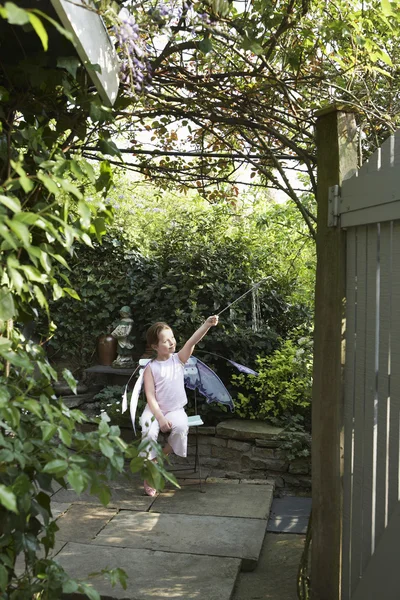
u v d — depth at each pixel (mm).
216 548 3779
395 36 3328
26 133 2061
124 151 3947
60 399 1921
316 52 3262
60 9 1720
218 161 4383
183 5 2480
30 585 1784
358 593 2574
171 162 4656
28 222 1477
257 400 5867
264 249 6629
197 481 5121
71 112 2398
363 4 2969
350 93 3043
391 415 2379
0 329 2000
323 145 2805
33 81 2121
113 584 1858
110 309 6762
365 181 2529
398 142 2365
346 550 2719
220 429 5547
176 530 4070
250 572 3645
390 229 2400
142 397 6129
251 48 2646
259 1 2855
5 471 1683
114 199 7129
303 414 5637
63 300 6816
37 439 1778
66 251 2199
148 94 3090
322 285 2816
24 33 2010
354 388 2682
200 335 4996
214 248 6434
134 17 2303
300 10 2949
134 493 4805
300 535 4203
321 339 2816
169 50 2879
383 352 2455
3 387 1643
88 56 1971
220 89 3271
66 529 4059
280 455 5293
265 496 4738
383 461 2436
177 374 4992
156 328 5016
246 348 6043
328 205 2773
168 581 3340
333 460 2764
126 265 6793
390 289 2396
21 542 1830
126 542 3861
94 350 6902
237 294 6277
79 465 1766
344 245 2750
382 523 2434
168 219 7090
